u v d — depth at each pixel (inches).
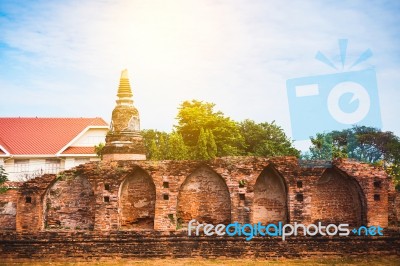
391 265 967.0
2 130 2187.5
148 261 1015.6
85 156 2117.4
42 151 2097.7
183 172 1064.2
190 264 985.5
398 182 1729.8
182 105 2401.6
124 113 1215.6
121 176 1069.8
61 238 1043.9
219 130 2187.5
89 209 1099.3
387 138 2699.3
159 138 2322.8
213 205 1082.1
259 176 1087.6
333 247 1031.0
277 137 2381.9
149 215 1089.4
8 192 1131.3
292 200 1045.8
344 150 2116.1
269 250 1027.3
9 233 1051.3
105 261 1027.3
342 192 1091.3
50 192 1107.9
